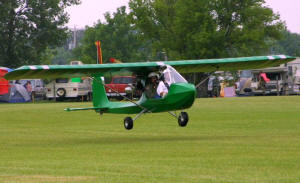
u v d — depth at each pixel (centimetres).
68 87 11969
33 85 13288
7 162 2989
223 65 4781
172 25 16550
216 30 15675
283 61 4778
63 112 7488
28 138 4488
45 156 3244
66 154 3316
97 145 3812
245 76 14225
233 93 13588
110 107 4744
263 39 16638
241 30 15988
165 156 3091
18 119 6675
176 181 2289
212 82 14288
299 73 12988
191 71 5016
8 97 12306
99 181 2320
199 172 2506
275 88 13150
